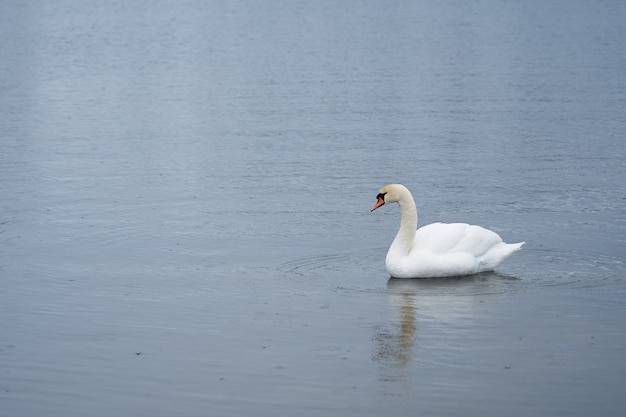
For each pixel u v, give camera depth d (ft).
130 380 43.39
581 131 99.35
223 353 45.98
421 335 47.78
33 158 90.07
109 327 49.16
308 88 129.29
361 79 135.44
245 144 95.91
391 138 97.55
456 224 57.31
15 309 51.65
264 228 66.80
